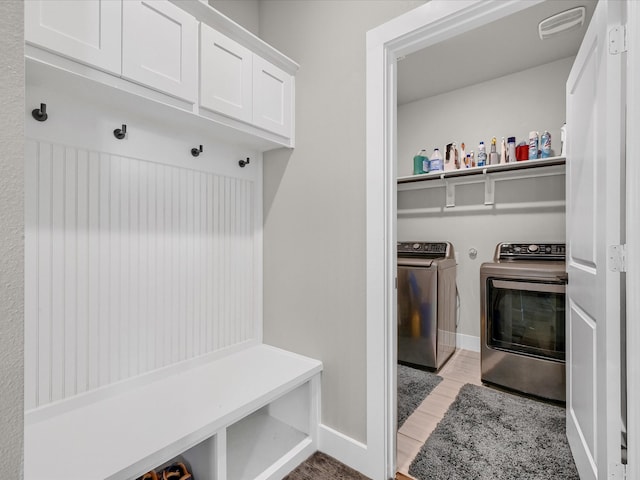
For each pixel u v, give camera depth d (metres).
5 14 0.38
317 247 1.70
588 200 1.26
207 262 1.70
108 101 1.24
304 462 1.59
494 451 1.65
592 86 1.21
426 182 3.13
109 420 1.18
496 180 2.83
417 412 2.02
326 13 1.65
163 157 1.50
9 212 0.37
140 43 1.16
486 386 2.36
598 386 1.12
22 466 0.38
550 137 2.46
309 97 1.72
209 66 1.38
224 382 1.49
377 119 1.46
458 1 1.25
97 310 1.31
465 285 3.03
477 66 2.65
